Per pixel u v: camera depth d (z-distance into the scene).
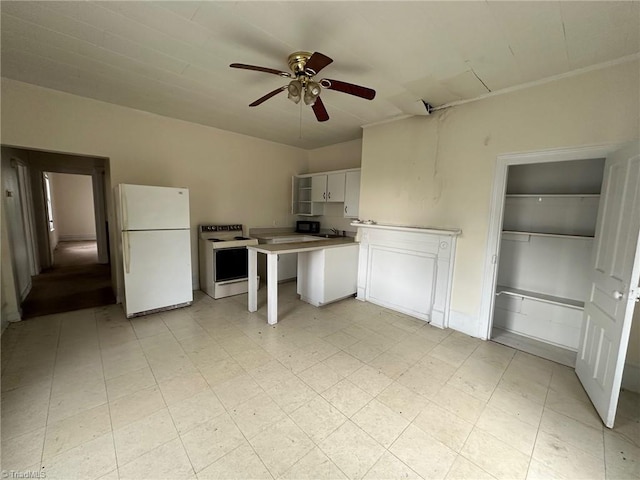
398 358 2.55
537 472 1.47
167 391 2.03
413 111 3.19
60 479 1.37
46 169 5.50
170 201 3.38
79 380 2.12
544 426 1.79
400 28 1.84
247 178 4.82
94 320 3.19
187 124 4.03
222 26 1.88
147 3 1.67
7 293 3.03
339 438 1.66
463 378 2.27
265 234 5.06
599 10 1.59
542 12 1.63
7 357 2.41
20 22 1.86
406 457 1.54
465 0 1.56
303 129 4.27
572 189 2.95
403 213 3.58
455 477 1.44
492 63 2.23
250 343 2.75
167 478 1.39
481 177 2.88
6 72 2.59
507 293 3.11
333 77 2.53
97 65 2.44
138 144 3.61
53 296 4.02
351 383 2.17
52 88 2.95
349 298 4.19
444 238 3.15
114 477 1.39
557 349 2.79
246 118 3.81
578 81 2.29
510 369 2.41
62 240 9.63
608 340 1.88
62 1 1.66
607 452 1.60
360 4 1.63
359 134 4.48
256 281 3.57
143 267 3.25
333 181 4.84
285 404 1.93
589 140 2.26
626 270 1.74
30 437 1.60
